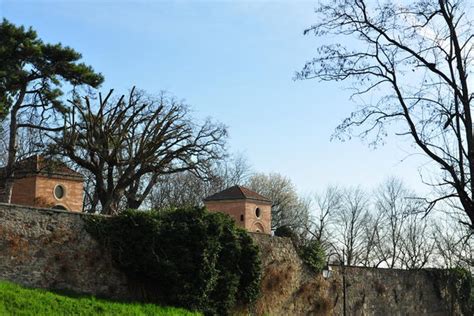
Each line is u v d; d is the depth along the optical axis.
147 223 26.61
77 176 56.91
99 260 26.00
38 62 45.47
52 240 24.72
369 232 75.50
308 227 81.56
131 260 26.31
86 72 46.72
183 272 26.94
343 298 37.53
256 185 89.25
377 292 42.16
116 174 52.69
